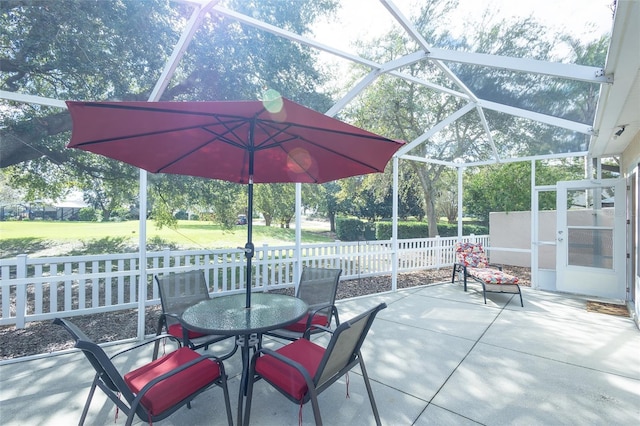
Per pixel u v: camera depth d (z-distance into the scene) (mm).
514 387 2707
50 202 9414
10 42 5289
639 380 2818
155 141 2631
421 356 3283
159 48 6066
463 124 8000
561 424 2238
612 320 4418
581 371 2979
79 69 5691
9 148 5906
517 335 3850
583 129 4527
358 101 9906
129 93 6402
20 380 2807
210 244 12891
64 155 6910
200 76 6672
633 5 1792
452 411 2381
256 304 2891
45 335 3840
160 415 1854
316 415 1880
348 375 2896
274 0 6738
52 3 4941
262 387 2713
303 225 27219
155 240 13664
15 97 2893
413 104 9188
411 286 6582
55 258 4125
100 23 5441
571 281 5793
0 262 3885
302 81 7824
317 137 2621
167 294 3189
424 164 11586
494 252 9672
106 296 4477
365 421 2270
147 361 3184
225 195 8516
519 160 6789
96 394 2592
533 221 6457
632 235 5191
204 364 2223
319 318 3318
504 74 4207
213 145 3033
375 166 3150
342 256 6773
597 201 5723
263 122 2393
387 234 15711
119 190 8336
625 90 2975
